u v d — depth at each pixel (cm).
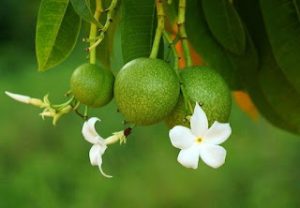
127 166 231
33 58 310
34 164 234
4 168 241
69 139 246
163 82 71
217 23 87
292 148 220
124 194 227
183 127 67
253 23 89
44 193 224
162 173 229
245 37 88
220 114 73
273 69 89
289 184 214
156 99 71
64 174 232
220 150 67
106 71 77
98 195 226
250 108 107
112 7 78
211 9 87
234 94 106
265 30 89
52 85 273
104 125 240
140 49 84
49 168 231
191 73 73
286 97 90
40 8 83
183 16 76
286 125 92
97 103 77
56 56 85
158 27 75
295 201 212
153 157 233
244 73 91
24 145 248
